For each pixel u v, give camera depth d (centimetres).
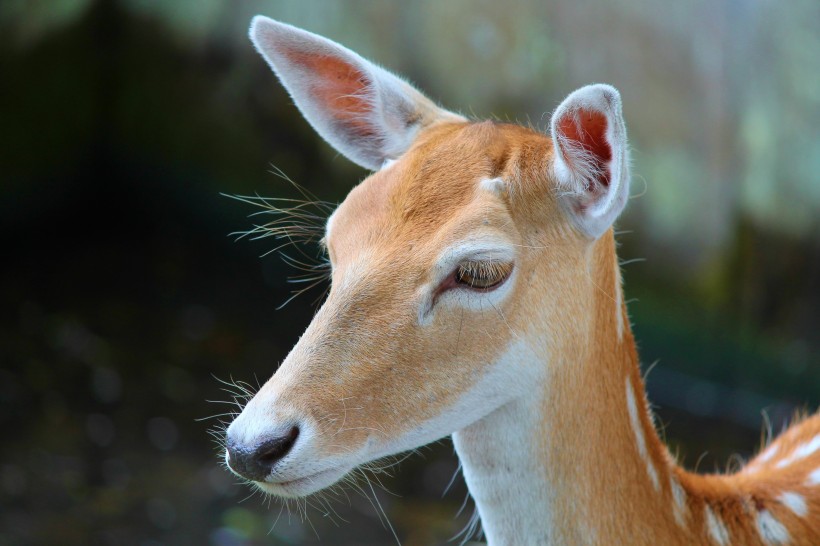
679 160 1111
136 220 1348
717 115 1104
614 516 436
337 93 498
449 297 403
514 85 1148
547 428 425
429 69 1173
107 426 995
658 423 1081
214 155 1296
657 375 1141
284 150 1262
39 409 1000
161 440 991
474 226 403
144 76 1300
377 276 404
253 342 1158
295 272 1246
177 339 1143
